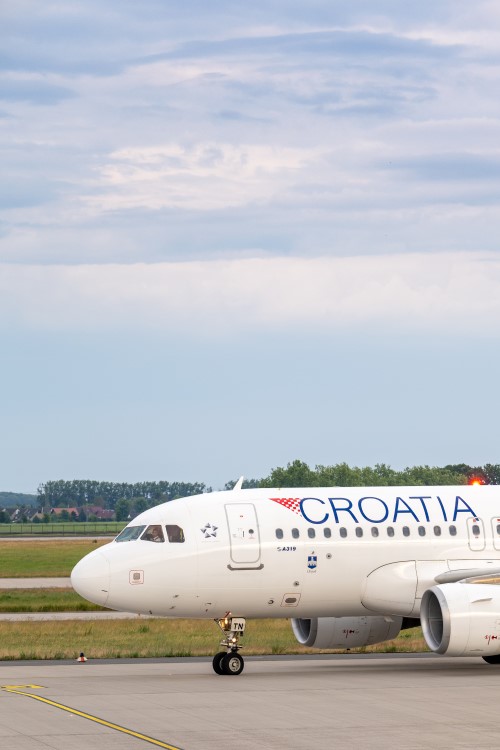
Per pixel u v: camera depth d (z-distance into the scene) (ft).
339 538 332.80
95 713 240.32
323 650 391.24
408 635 448.65
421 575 334.85
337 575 330.95
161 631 453.17
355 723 226.17
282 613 333.01
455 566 338.34
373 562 334.03
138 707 248.93
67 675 315.99
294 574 327.67
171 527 323.78
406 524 339.98
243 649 391.86
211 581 321.11
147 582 317.63
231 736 212.43
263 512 331.77
